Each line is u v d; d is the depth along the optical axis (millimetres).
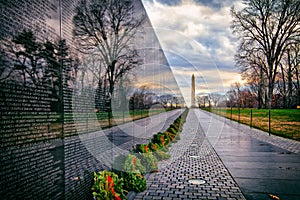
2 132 2846
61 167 4047
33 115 3414
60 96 4191
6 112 2928
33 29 3510
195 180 6387
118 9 8719
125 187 5492
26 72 3320
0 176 2771
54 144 3881
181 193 5473
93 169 5375
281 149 10680
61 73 4266
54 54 4059
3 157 2832
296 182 6086
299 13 25594
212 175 6832
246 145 11867
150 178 6586
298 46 27781
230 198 5148
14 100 3068
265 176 6645
